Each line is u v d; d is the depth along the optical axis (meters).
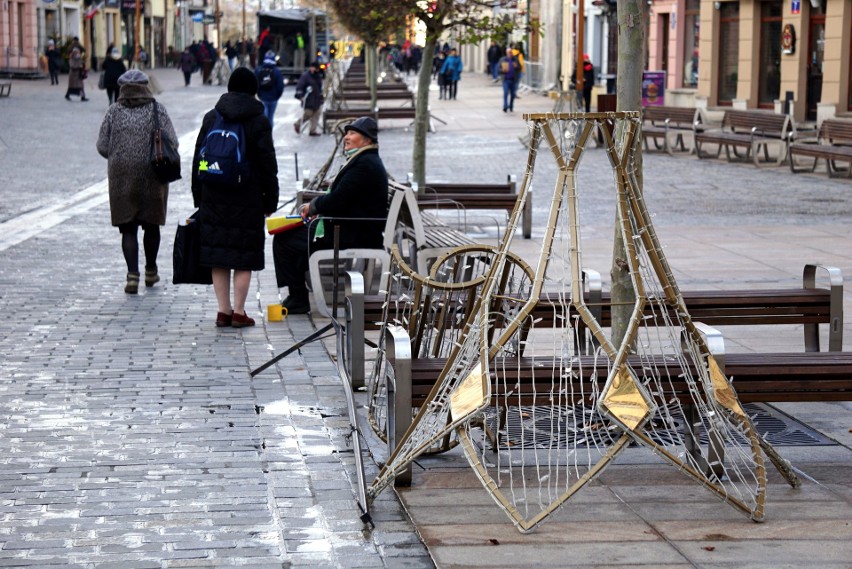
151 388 12.60
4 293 17.88
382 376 11.19
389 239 16.17
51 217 26.80
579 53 51.84
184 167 38.56
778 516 8.95
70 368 13.42
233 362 13.76
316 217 16.17
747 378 9.80
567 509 9.12
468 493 9.46
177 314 16.53
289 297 16.59
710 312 12.36
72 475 9.86
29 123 56.12
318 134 52.78
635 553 8.23
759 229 25.52
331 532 8.69
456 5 27.64
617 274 11.59
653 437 10.69
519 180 35.19
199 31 190.88
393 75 91.62
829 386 9.82
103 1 130.38
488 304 9.38
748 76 57.84
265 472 9.98
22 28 107.69
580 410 11.37
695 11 64.88
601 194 31.70
